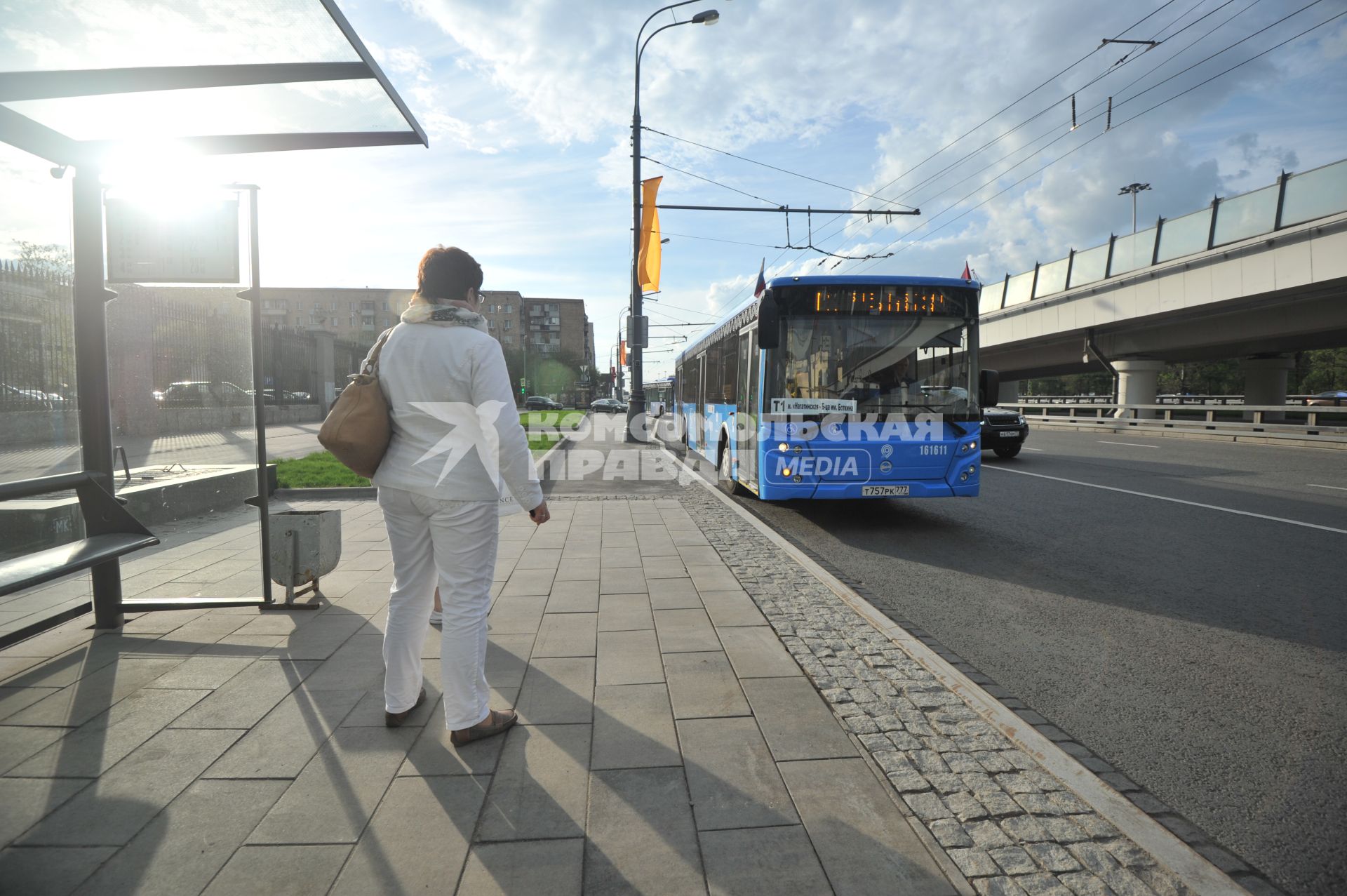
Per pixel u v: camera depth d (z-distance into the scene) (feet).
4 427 13.07
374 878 6.86
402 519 9.29
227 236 13.88
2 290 12.89
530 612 14.99
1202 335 86.17
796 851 7.29
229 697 10.71
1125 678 12.66
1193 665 13.26
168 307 18.78
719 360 38.52
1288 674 12.85
